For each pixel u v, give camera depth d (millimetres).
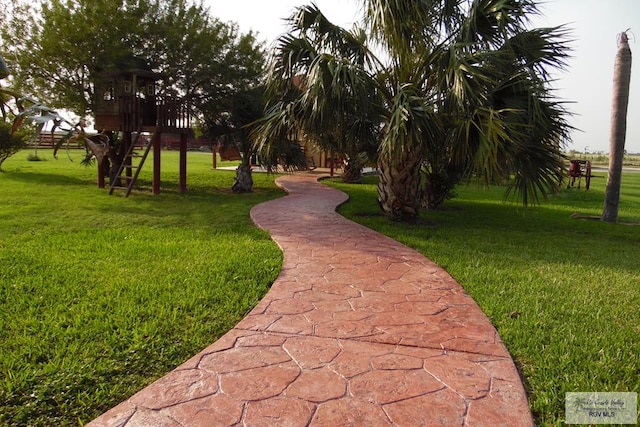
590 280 4551
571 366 2732
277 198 11023
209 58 11664
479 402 2299
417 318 3404
